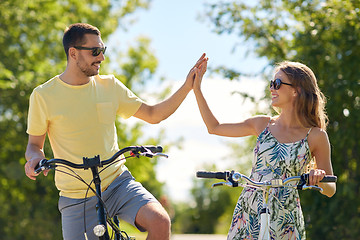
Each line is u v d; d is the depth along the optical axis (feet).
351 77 33.27
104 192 16.38
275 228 15.62
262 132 16.72
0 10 56.18
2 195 54.54
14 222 53.78
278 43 36.40
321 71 33.68
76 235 16.66
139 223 15.66
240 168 44.60
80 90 16.51
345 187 32.42
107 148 16.61
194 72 18.69
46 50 59.06
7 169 52.31
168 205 65.26
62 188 16.67
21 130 55.06
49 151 46.29
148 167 61.00
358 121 33.17
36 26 57.41
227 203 119.85
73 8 63.21
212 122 18.48
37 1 57.36
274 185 14.96
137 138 60.70
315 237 34.17
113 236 15.38
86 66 16.28
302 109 16.34
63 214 16.89
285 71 16.53
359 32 33.96
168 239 15.20
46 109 16.31
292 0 36.27
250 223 16.05
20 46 57.62
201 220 122.93
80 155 16.34
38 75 53.47
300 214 16.08
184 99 18.75
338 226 33.78
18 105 54.34
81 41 16.19
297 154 16.06
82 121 16.34
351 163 34.35
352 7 34.60
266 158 16.28
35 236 52.85
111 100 16.99
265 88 34.78
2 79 51.96
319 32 34.63
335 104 33.09
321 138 16.28
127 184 16.44
